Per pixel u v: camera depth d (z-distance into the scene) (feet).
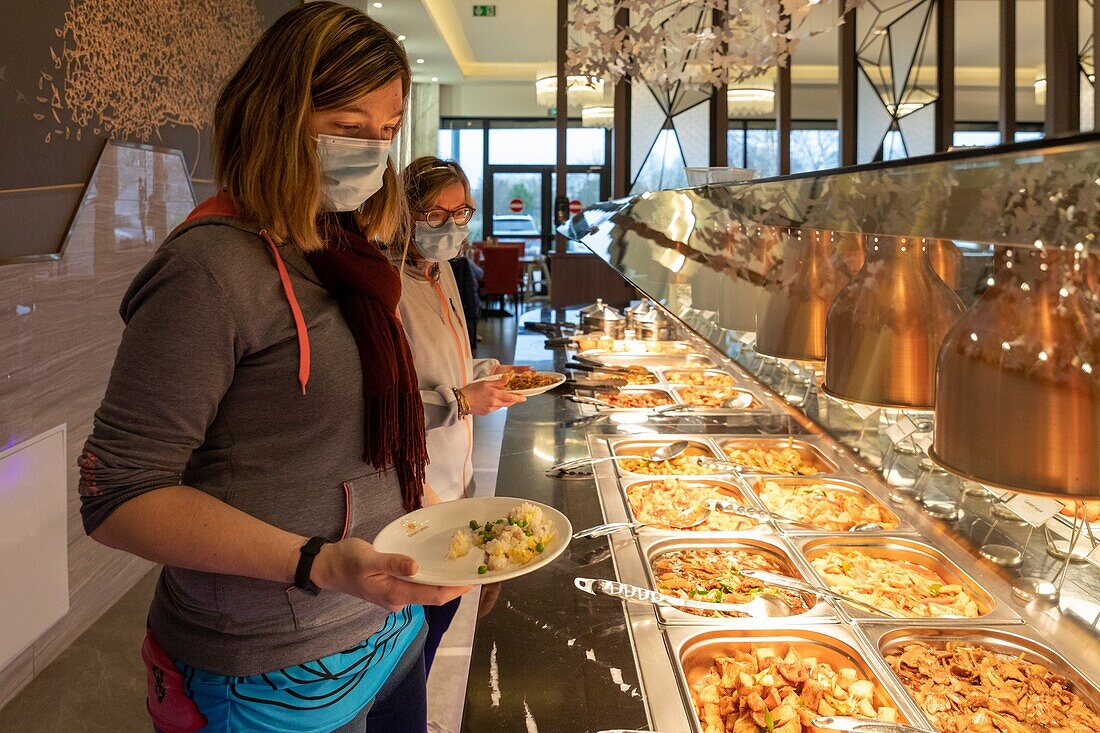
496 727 3.19
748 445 7.48
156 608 3.03
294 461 2.80
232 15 13.75
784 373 8.81
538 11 29.96
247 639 2.82
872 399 2.79
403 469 3.14
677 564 5.01
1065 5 7.71
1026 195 1.74
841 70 15.99
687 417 8.54
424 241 5.60
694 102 14.90
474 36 34.09
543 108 41.37
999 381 1.96
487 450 15.03
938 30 14.64
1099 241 1.62
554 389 9.96
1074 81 7.82
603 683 3.51
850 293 2.88
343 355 2.86
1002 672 3.64
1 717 7.75
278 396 2.76
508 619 4.12
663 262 6.62
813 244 3.92
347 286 2.93
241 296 2.62
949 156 1.95
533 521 3.16
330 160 2.77
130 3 10.41
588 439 7.70
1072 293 1.91
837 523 5.41
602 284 16.48
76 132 9.23
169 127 11.69
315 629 2.90
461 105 41.39
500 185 42.11
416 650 3.57
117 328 10.27
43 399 8.56
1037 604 4.06
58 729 7.59
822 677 3.60
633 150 15.49
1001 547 4.63
